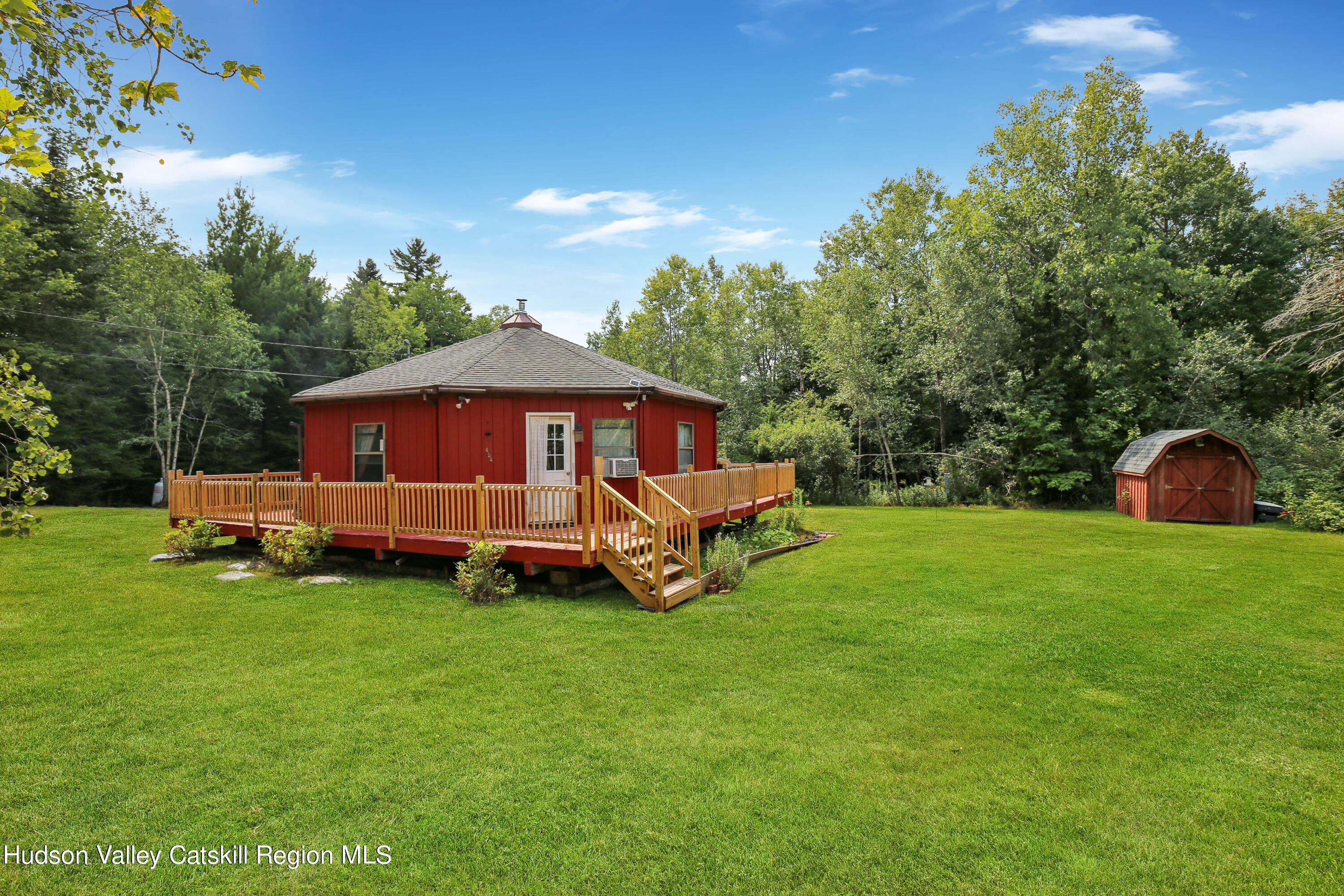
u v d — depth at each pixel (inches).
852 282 940.0
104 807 138.0
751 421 1169.4
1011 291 956.6
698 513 423.5
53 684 207.0
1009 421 870.4
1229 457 647.1
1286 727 177.8
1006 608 304.2
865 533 572.1
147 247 979.3
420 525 356.2
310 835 128.5
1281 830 130.2
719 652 241.6
